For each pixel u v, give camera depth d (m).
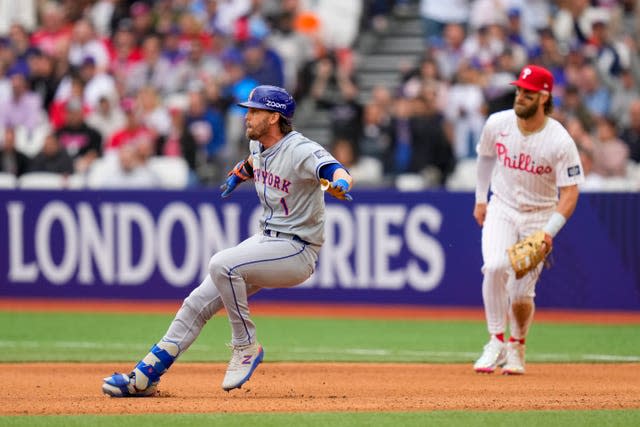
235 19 66.00
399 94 60.75
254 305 50.56
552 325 43.88
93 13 71.31
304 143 23.38
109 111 61.47
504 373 30.05
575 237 46.72
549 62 58.47
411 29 68.56
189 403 23.84
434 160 55.59
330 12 67.50
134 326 43.81
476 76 57.53
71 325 44.19
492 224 29.98
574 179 28.66
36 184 58.09
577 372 30.72
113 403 23.84
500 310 30.23
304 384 27.81
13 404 23.77
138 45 66.94
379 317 46.66
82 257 51.75
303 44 65.06
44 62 65.38
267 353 35.75
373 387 27.22
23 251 52.31
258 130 23.53
